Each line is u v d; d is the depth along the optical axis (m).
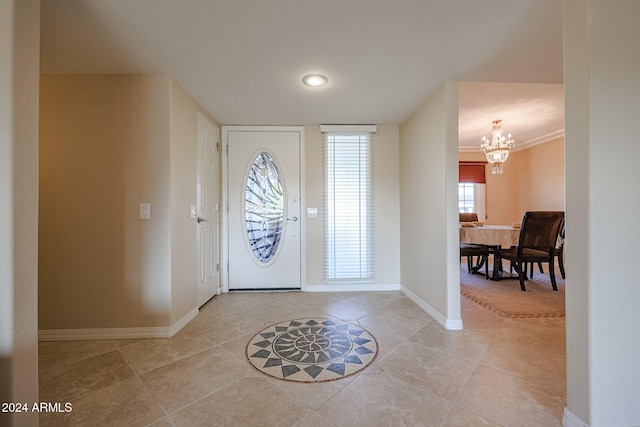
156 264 2.14
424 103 2.67
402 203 3.33
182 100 2.35
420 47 1.81
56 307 2.12
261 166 3.38
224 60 1.96
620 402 1.13
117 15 1.49
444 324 2.30
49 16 1.49
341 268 3.41
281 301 2.99
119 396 1.44
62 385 1.54
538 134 4.62
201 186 2.79
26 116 1.08
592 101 1.12
